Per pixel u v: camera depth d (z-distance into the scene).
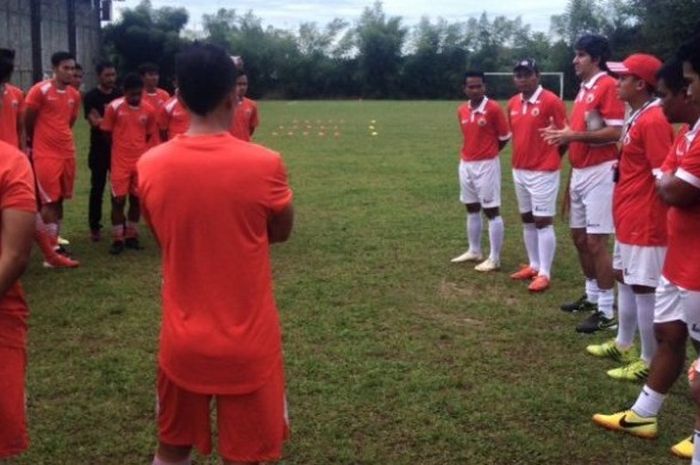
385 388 4.98
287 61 62.94
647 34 37.03
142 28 48.22
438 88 62.50
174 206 2.80
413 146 20.95
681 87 3.82
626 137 4.88
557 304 6.90
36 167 8.02
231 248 2.82
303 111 40.31
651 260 4.87
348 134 25.16
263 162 2.84
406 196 12.48
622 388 5.03
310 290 7.19
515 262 8.42
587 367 5.41
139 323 6.26
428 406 4.73
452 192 12.86
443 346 5.80
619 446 4.29
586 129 6.06
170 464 3.14
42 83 8.12
